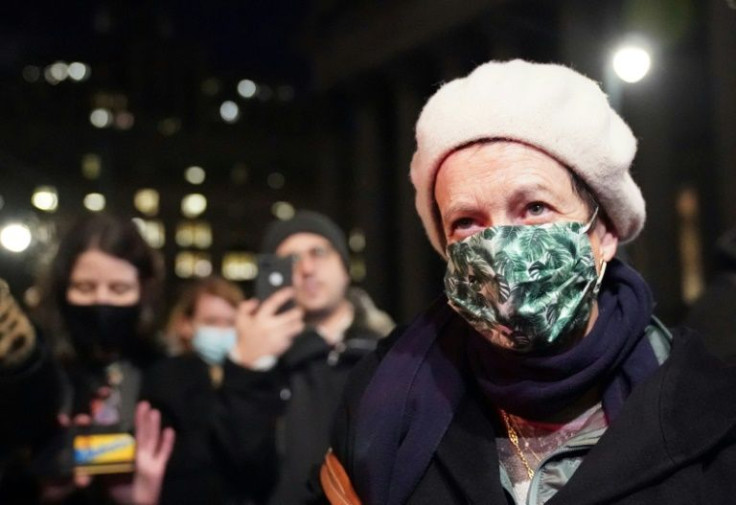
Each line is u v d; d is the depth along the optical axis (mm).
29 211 2877
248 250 59688
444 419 1447
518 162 1347
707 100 23469
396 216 35344
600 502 1253
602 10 22312
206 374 2896
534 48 26062
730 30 18062
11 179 3971
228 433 2760
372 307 3836
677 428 1271
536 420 1424
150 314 2910
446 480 1421
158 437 2711
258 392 2814
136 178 58094
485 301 1346
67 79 58750
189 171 59281
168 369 2824
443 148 1384
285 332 2898
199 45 61906
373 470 1443
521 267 1306
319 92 38938
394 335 1676
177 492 2711
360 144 36500
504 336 1339
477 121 1351
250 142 60719
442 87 1471
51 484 2510
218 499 2760
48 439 2439
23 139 56656
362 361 1656
